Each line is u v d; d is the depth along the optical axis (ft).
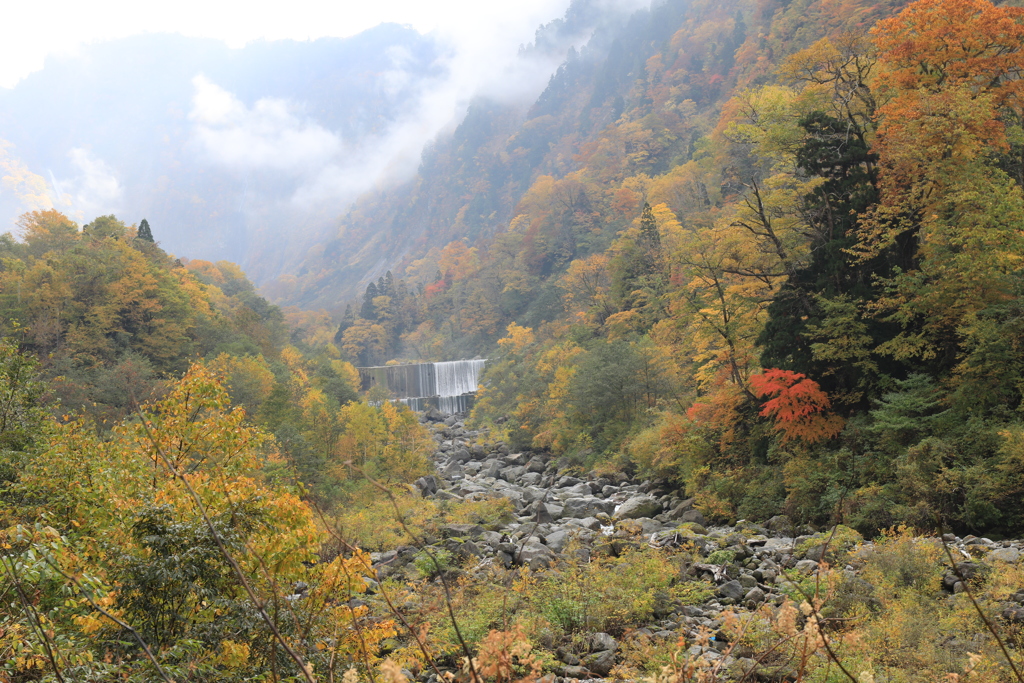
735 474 106.22
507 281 506.07
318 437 166.09
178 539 25.44
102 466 38.17
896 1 337.52
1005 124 112.37
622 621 50.26
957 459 73.36
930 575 48.96
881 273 105.81
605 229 456.45
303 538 25.27
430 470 179.42
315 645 24.48
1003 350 77.15
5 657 22.52
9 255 289.94
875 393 97.66
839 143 117.50
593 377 178.40
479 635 42.86
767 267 131.44
